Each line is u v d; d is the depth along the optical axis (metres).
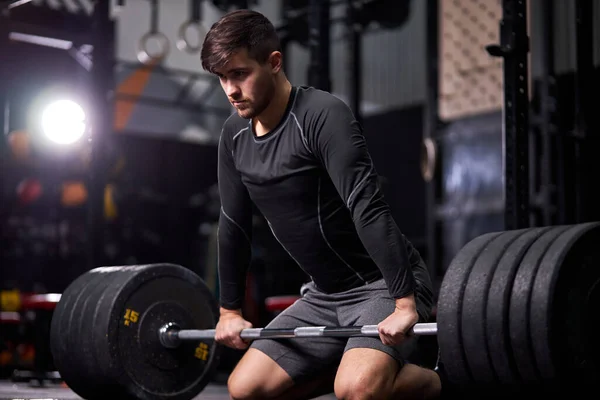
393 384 2.91
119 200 8.88
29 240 8.19
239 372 3.30
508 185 3.97
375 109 10.93
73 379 3.73
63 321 3.74
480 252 2.86
